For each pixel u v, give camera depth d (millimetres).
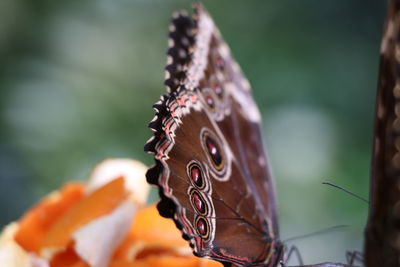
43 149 723
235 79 409
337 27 903
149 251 414
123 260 406
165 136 362
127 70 808
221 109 397
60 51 808
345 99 850
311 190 759
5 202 708
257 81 848
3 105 747
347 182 769
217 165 385
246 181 397
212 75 398
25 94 750
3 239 411
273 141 787
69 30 820
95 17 838
